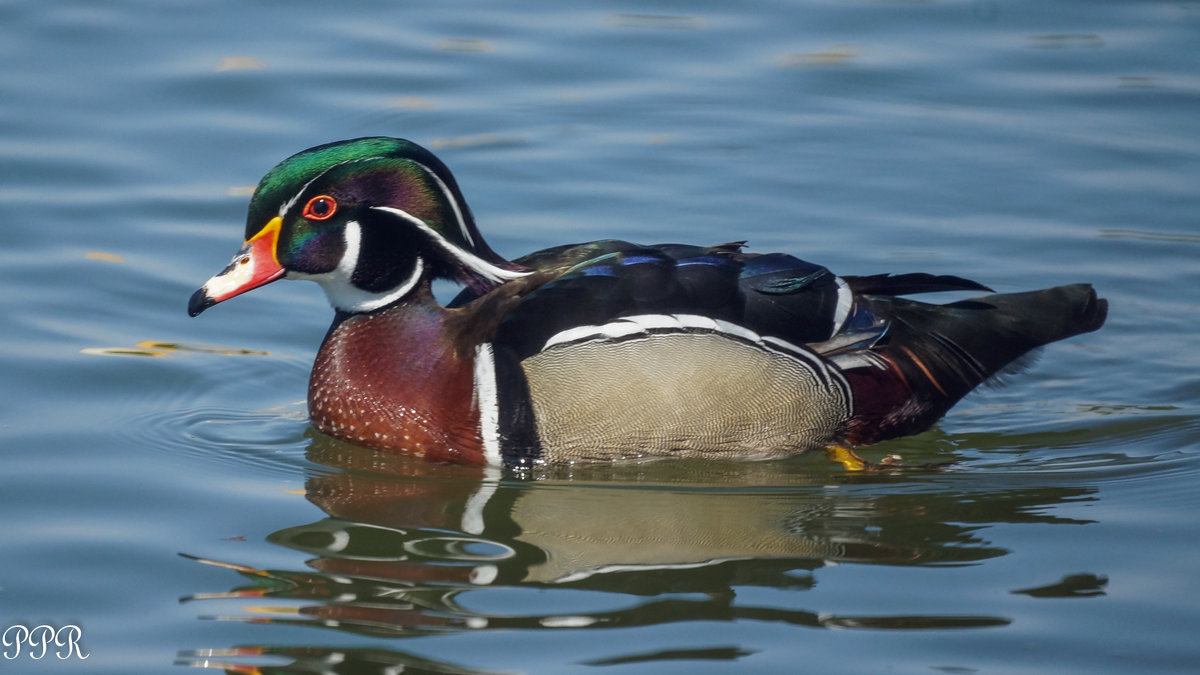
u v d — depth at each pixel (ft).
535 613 32.35
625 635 31.40
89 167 56.39
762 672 30.01
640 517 37.99
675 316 40.24
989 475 40.98
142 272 50.65
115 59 63.72
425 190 41.06
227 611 32.45
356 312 42.37
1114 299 50.88
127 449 40.93
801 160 58.85
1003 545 36.14
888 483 40.50
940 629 31.86
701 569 34.71
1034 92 63.26
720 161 58.70
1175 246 53.36
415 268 41.70
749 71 65.57
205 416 43.62
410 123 60.29
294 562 34.81
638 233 53.42
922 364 42.96
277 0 69.92
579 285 40.83
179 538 35.99
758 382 40.78
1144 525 37.19
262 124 59.88
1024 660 30.63
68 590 33.32
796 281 41.37
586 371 40.06
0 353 45.37
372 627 31.73
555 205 55.21
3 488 38.19
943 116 61.87
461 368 40.75
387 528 36.96
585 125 61.16
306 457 41.55
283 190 40.98
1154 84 63.36
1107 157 58.59
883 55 66.64
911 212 55.36
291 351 47.96
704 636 31.40
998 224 54.60
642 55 66.85
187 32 66.44
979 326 43.80
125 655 30.78
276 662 30.37
